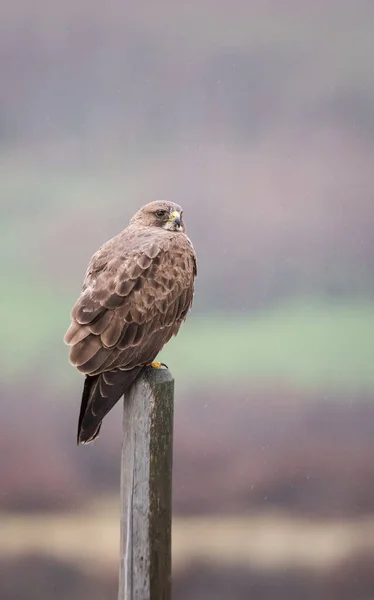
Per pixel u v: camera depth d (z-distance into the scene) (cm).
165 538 958
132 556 953
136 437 958
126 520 960
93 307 1095
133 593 951
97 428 1044
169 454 963
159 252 1164
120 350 1088
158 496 957
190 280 1198
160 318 1143
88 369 1062
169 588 959
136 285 1123
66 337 1077
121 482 977
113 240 1187
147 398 955
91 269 1149
